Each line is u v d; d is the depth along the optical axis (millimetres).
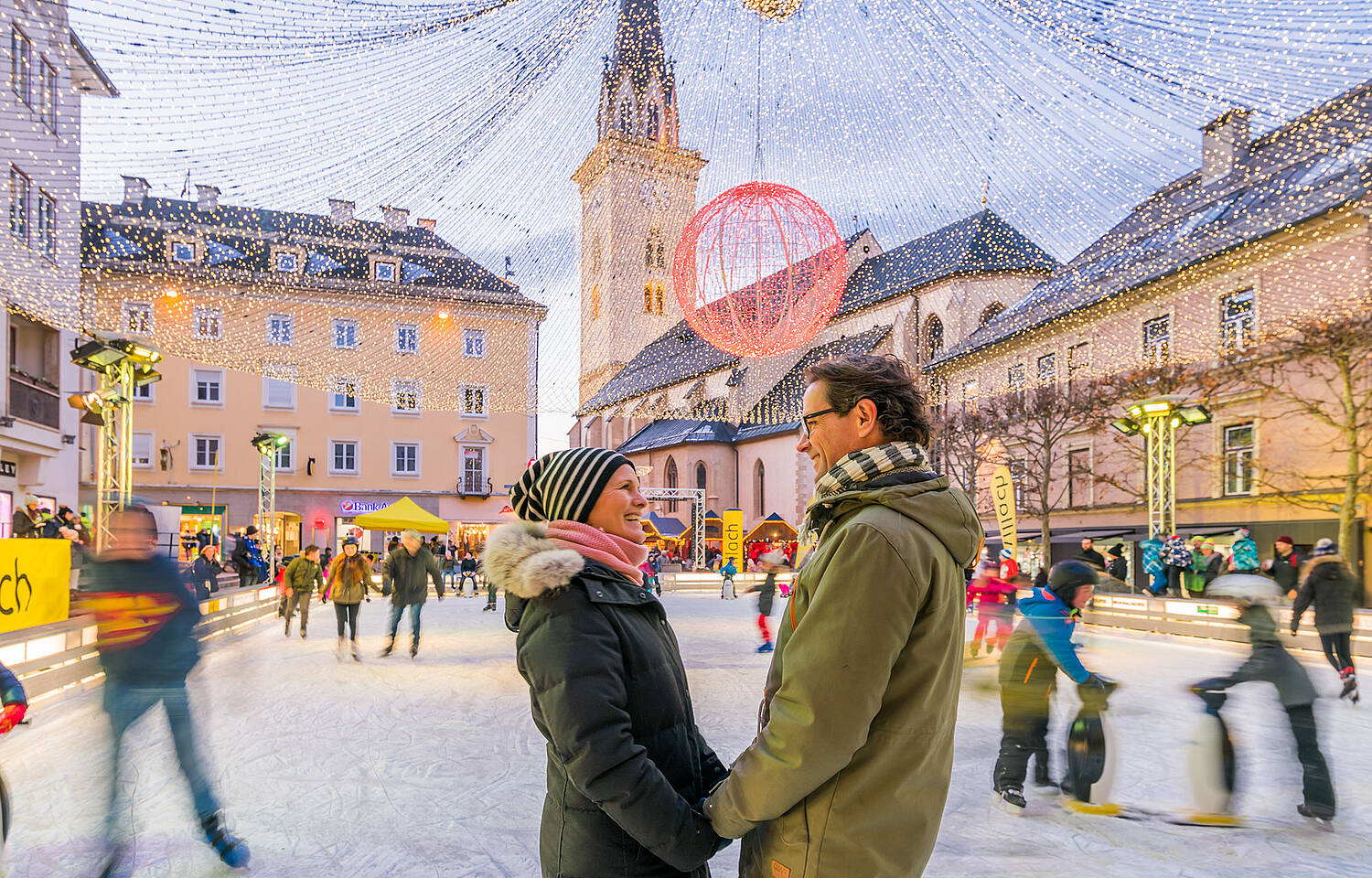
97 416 12672
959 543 1556
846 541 1454
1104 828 4109
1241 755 4371
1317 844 3902
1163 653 10328
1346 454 17000
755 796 1431
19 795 4566
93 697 7246
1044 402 22281
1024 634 4492
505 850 3793
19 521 14570
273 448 23469
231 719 6586
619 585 1735
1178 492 21812
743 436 49500
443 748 5648
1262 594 4332
